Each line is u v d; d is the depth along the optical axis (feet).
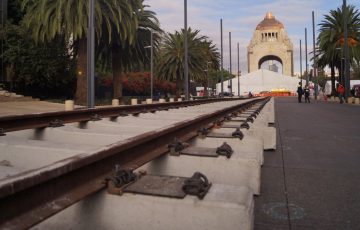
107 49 136.77
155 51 151.74
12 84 138.41
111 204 9.82
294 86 426.10
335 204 14.62
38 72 133.39
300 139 33.91
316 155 25.38
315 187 17.01
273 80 425.28
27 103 109.70
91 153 9.86
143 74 228.22
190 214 9.31
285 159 23.80
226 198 9.55
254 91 426.51
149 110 43.78
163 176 11.05
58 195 8.51
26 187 7.34
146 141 13.67
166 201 9.44
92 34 66.85
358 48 177.27
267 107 64.64
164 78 195.83
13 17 161.38
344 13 145.48
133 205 9.68
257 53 548.31
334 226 12.37
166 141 16.61
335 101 168.04
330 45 183.93
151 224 9.53
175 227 9.41
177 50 188.55
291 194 15.87
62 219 10.09
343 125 47.98
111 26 116.26
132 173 10.56
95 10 100.07
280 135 36.94
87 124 28.14
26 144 15.51
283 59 541.75
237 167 14.71
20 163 14.84
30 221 7.38
